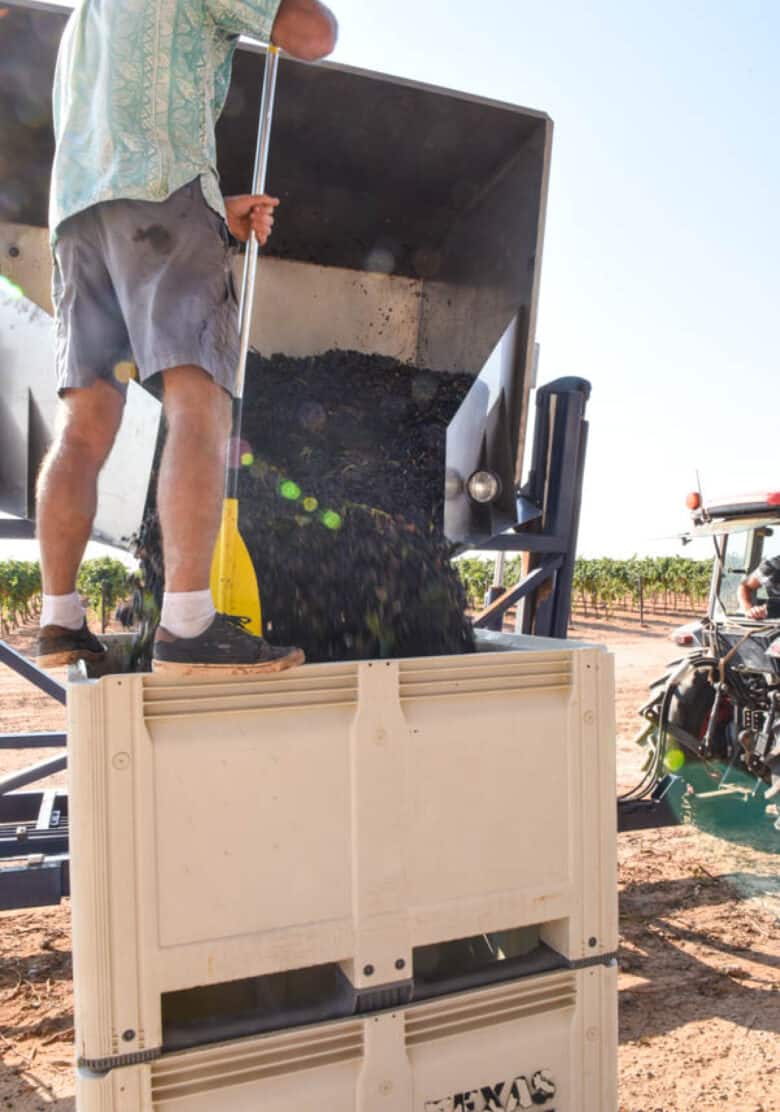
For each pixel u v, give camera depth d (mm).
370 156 3301
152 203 1644
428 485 3262
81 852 1397
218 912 1482
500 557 4582
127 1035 1420
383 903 1610
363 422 3512
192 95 1709
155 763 1446
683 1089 2643
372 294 3867
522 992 1747
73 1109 2518
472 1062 1689
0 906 2805
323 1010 1598
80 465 1826
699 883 4402
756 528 5387
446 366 3717
